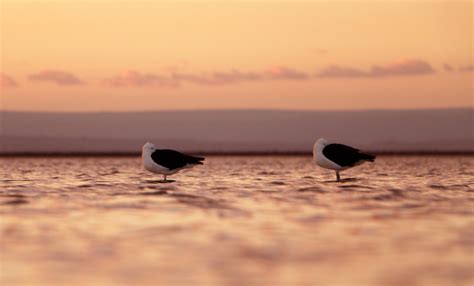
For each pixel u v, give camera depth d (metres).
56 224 18.36
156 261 13.90
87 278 12.66
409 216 19.72
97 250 14.89
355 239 16.02
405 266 13.45
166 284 12.27
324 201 23.55
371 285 12.19
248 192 27.17
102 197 25.20
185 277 12.69
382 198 24.58
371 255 14.34
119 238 16.25
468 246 15.20
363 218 19.31
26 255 14.43
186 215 20.02
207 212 20.67
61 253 14.62
